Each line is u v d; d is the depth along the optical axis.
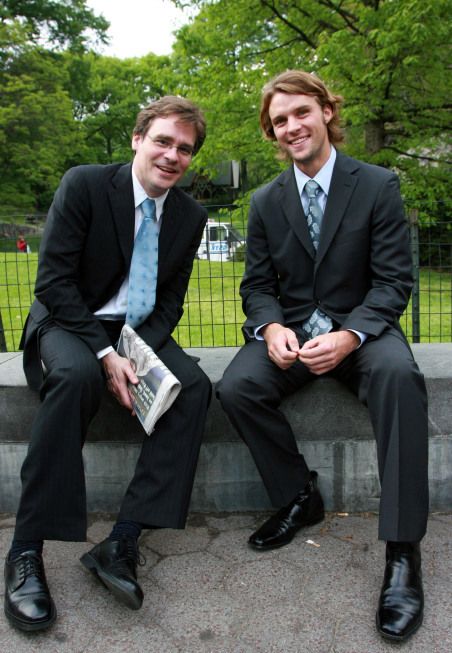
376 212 2.16
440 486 2.36
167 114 2.00
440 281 3.75
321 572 1.98
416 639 1.64
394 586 1.73
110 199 2.07
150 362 1.88
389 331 2.08
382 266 2.15
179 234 2.22
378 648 1.62
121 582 1.68
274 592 1.88
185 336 4.92
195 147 2.11
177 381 1.78
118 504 2.42
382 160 9.36
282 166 8.32
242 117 9.12
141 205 2.12
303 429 2.34
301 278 2.29
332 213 2.19
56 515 1.80
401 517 1.75
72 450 1.82
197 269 3.44
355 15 8.62
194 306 6.00
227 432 2.37
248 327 2.29
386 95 8.55
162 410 1.80
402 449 1.79
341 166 2.23
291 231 2.26
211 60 9.27
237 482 2.41
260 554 2.10
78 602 1.84
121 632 1.71
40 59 29.05
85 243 2.11
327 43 7.78
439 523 2.28
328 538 2.20
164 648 1.64
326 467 2.37
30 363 2.17
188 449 1.97
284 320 2.32
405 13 6.92
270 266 2.39
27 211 31.17
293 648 1.63
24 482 1.82
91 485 2.41
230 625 1.73
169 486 1.94
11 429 2.37
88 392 1.86
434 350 2.68
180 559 2.08
